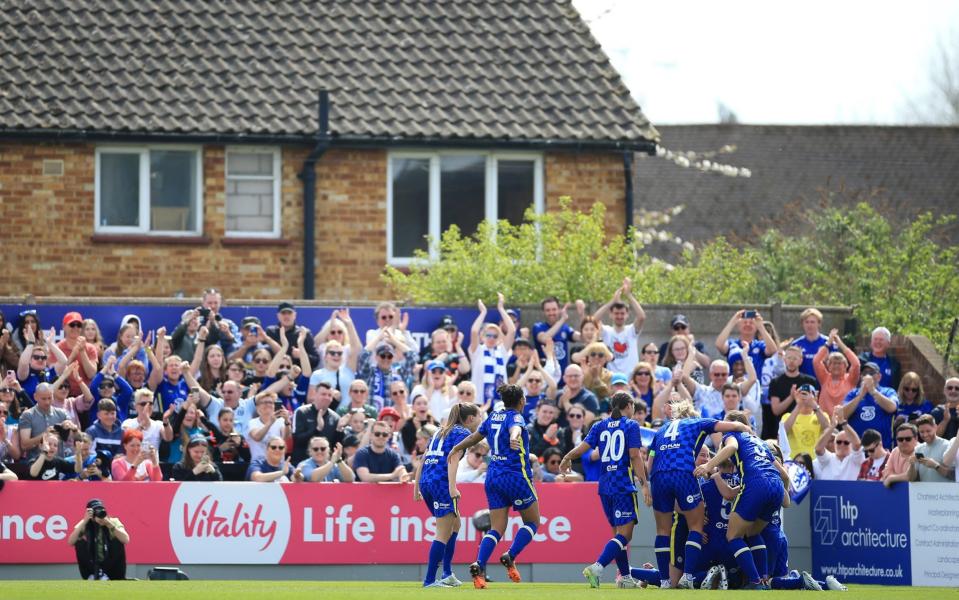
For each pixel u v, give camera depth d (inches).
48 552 1929.1
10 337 2155.5
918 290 2888.8
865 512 2036.2
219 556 1968.5
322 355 2242.9
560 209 2780.5
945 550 1969.7
